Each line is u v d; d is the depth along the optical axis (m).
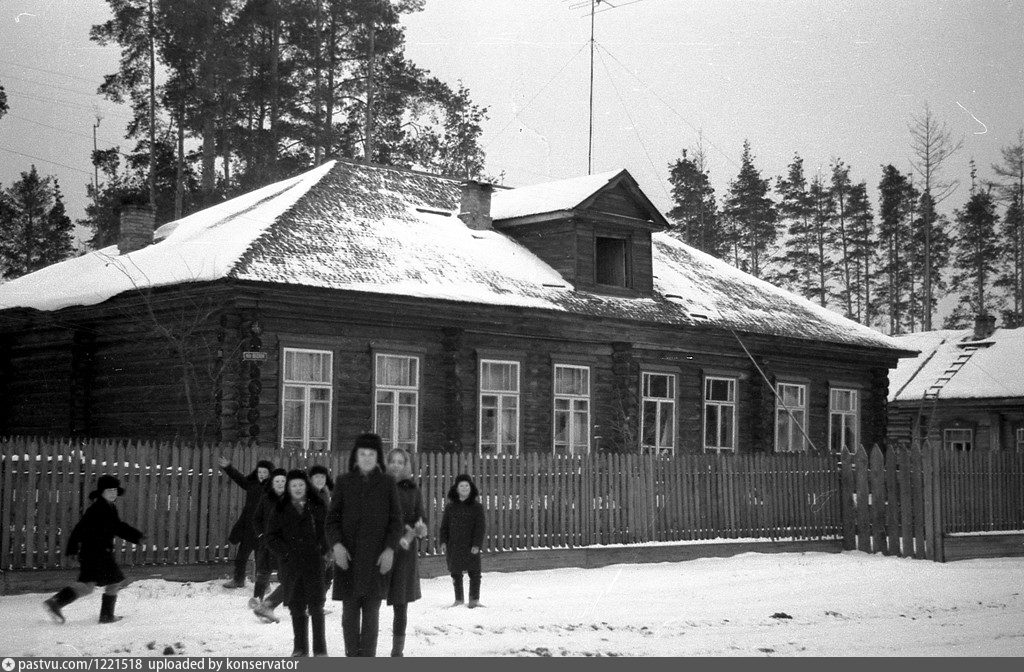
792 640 13.55
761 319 34.31
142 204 30.20
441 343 27.03
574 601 17.05
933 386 49.78
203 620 14.38
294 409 24.42
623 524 23.08
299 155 50.47
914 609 16.67
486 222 31.28
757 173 77.62
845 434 36.97
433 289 25.94
